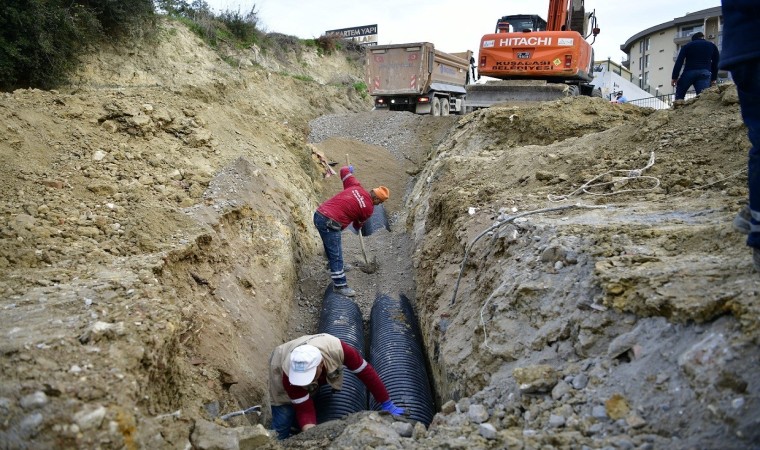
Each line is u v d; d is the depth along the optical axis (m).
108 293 3.76
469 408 3.26
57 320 3.30
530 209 5.36
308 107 19.14
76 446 2.49
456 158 8.52
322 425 3.92
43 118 6.45
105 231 5.00
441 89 18.48
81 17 12.15
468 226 5.87
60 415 2.54
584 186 5.80
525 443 2.68
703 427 2.35
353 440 3.21
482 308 4.21
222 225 6.07
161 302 3.80
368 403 5.02
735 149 5.68
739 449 2.19
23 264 4.24
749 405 2.26
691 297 2.82
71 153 6.19
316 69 25.14
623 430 2.59
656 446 2.42
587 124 9.02
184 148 7.42
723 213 4.30
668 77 41.06
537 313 3.73
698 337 2.67
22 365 2.78
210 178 6.97
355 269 8.08
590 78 14.34
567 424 2.78
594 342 3.17
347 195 7.20
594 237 3.99
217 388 4.20
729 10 2.84
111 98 7.54
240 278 5.76
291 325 6.64
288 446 3.66
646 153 6.25
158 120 7.55
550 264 3.96
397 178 12.95
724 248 3.46
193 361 4.19
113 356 2.97
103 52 12.88
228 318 5.05
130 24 13.51
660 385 2.66
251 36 20.88
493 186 6.97
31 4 10.81
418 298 6.74
